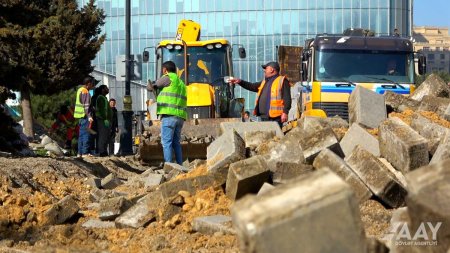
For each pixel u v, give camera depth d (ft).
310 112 97.91
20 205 48.32
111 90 380.78
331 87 97.96
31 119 145.59
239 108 111.65
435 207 20.57
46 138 120.37
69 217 45.27
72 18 145.79
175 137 76.18
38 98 186.19
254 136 52.37
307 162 44.98
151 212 42.52
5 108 109.91
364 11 373.40
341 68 98.48
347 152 48.98
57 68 142.72
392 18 373.20
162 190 43.32
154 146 102.17
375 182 40.47
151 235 39.93
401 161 44.57
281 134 55.16
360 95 56.34
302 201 19.85
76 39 145.59
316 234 19.65
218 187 44.01
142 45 390.83
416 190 20.81
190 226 39.47
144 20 390.01
